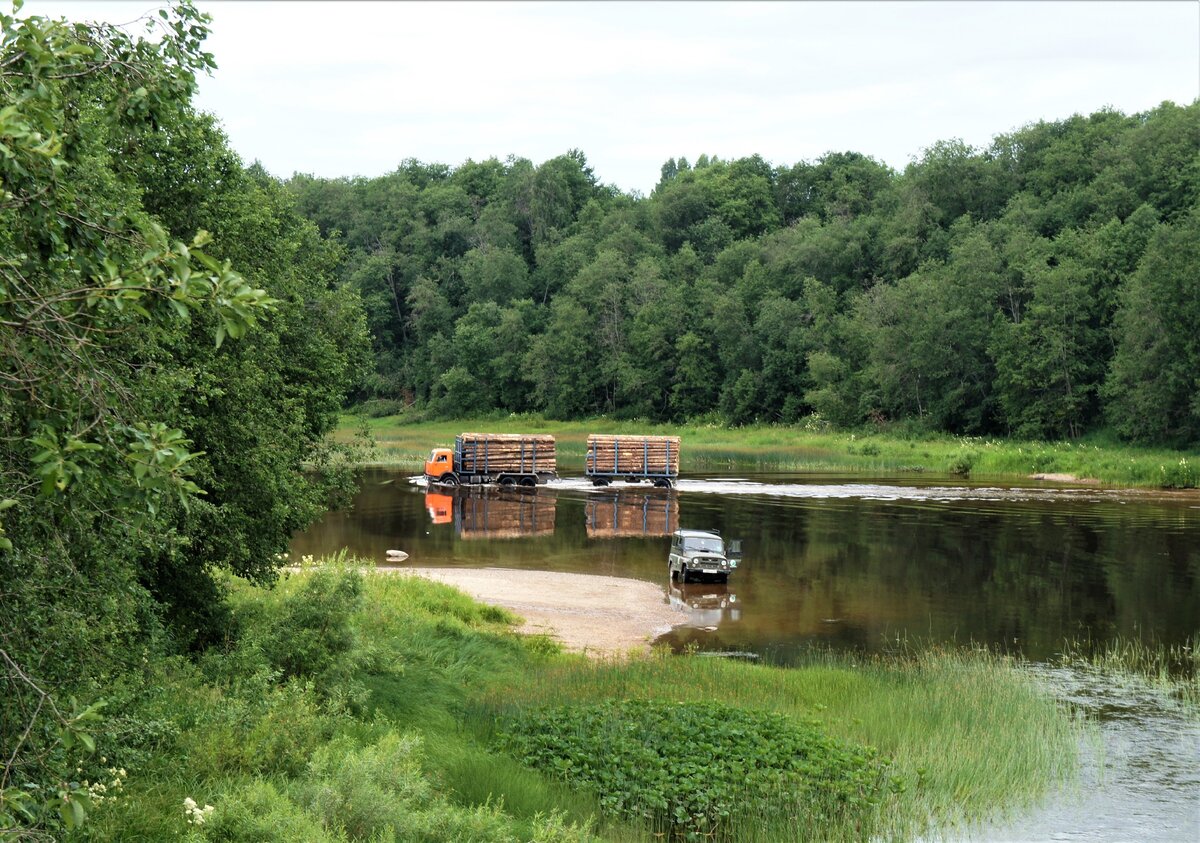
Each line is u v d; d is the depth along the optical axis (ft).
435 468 210.18
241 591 76.18
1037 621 89.10
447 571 110.73
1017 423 315.17
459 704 58.18
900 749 52.85
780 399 401.49
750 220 535.60
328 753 38.24
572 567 115.03
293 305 72.64
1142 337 269.64
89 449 16.85
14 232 18.83
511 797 42.80
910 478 232.94
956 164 430.20
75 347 18.39
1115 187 359.66
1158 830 44.83
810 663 74.33
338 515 160.04
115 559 28.91
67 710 22.53
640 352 433.48
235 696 44.91
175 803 34.06
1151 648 79.46
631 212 534.37
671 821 43.62
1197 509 169.58
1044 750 53.83
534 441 214.90
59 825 21.70
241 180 65.77
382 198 585.63
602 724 53.47
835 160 566.36
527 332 473.26
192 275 17.24
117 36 22.81
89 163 30.19
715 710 56.75
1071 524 150.20
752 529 145.18
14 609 23.17
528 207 575.38
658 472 213.25
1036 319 307.78
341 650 54.44
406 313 532.73
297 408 68.80
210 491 58.54
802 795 45.65
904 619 89.92
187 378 45.73
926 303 338.54
